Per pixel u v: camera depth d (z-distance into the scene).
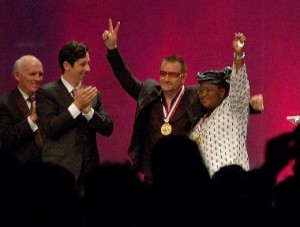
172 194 9.76
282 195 9.88
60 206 9.37
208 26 24.22
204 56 24.27
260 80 24.20
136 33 24.45
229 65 24.19
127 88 16.41
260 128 24.34
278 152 10.38
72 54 16.19
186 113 15.91
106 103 24.61
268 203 9.84
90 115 15.99
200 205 9.71
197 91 16.09
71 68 16.25
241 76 15.13
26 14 24.56
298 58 24.09
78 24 24.61
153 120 16.03
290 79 24.17
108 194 9.55
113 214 9.54
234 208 9.77
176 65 15.84
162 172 9.84
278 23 24.06
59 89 16.28
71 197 9.42
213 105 15.60
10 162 10.14
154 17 24.41
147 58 24.45
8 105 17.17
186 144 9.91
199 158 9.90
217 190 9.91
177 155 9.84
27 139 16.86
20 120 17.14
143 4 24.39
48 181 9.52
